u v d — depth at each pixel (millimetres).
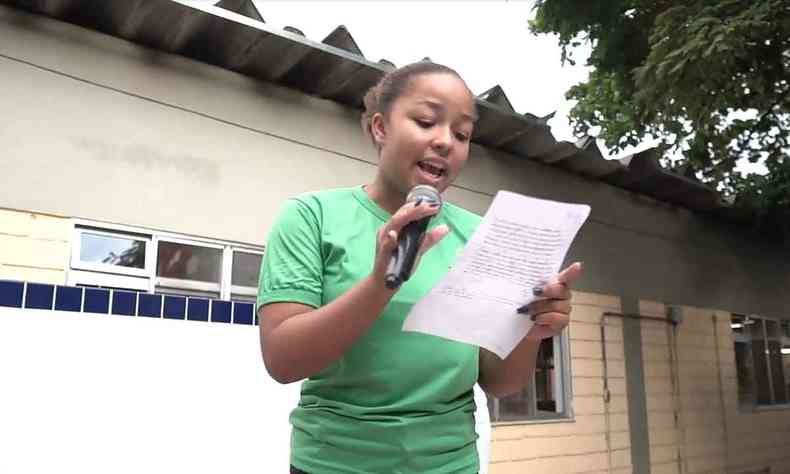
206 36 4445
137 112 4414
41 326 3803
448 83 1503
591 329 7250
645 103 6512
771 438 9484
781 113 8164
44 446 3711
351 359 1415
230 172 4742
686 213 8883
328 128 5289
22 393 3695
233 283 4664
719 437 8609
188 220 4512
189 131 4605
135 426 4004
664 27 6062
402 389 1419
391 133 1515
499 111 5703
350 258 1444
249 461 4379
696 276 8836
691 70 5836
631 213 8008
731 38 5523
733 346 9227
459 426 1497
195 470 4176
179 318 4270
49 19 4180
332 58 4766
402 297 1431
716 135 8508
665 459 7785
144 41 4465
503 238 1259
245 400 4430
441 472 1433
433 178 1495
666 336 8172
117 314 4051
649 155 7242
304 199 1542
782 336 10250
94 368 3928
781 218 9258
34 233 3955
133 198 4312
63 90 4168
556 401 6871
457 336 1367
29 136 4016
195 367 4277
